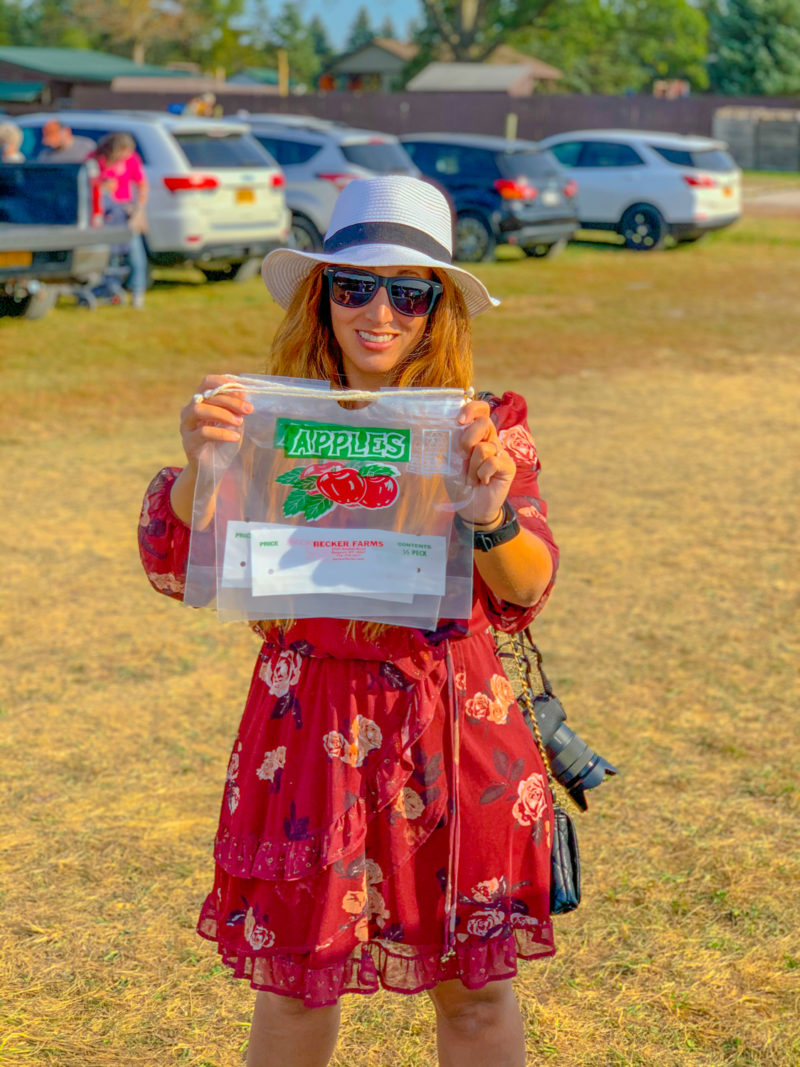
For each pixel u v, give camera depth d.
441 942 2.05
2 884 3.34
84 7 70.12
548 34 63.72
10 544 6.27
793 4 68.56
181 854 3.52
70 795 3.83
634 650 5.07
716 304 15.46
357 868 2.00
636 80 68.69
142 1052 2.71
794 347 12.90
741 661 4.96
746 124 41.31
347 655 2.01
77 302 13.12
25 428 8.72
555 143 20.89
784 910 3.24
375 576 1.95
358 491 1.94
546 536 2.07
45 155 12.91
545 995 2.91
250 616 1.96
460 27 59.41
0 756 4.06
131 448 8.32
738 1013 2.84
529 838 2.13
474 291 2.11
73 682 4.68
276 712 2.07
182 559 2.11
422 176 18.53
